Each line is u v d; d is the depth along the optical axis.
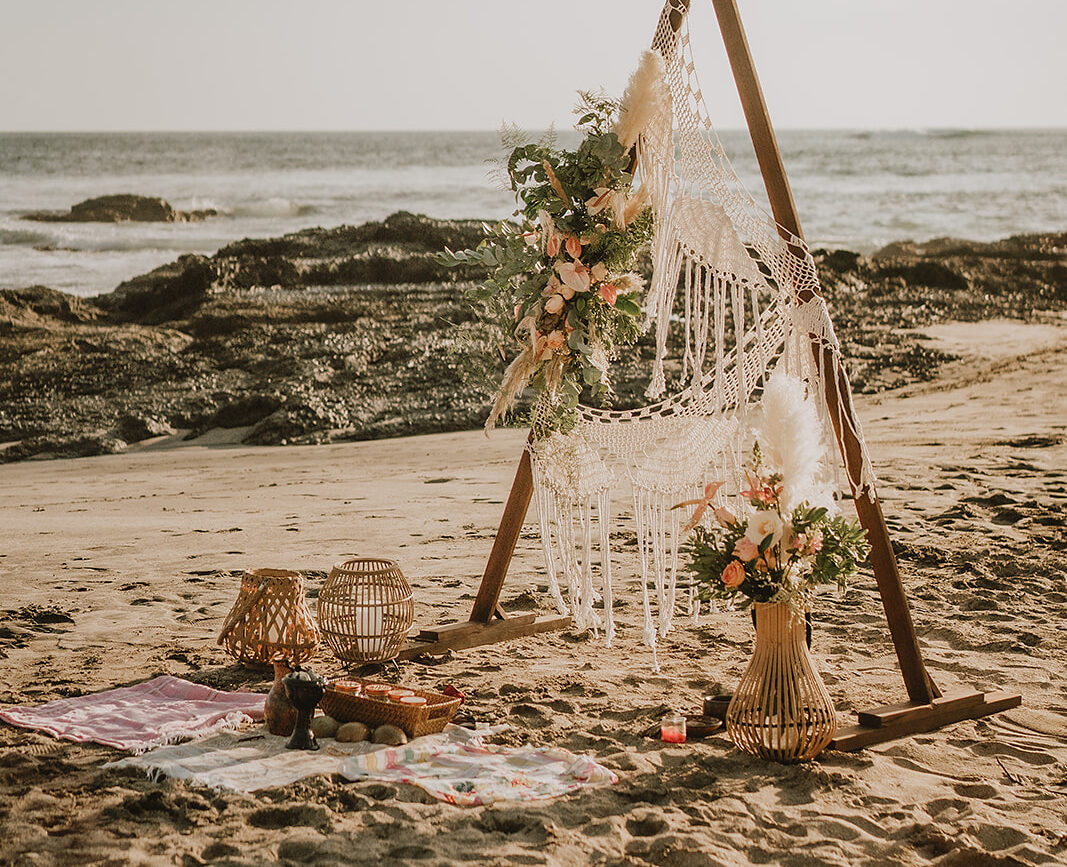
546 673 5.59
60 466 15.09
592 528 9.34
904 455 12.26
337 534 9.59
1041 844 3.65
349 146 152.50
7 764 4.25
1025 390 17.03
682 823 3.77
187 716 4.78
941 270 30.44
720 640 6.21
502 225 5.61
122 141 159.62
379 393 18.70
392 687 4.76
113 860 3.43
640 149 5.21
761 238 4.73
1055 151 120.12
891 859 3.57
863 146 132.50
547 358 5.43
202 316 24.77
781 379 4.59
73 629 6.50
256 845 3.55
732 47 4.69
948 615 6.50
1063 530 8.48
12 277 36.03
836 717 4.40
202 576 7.96
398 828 3.68
